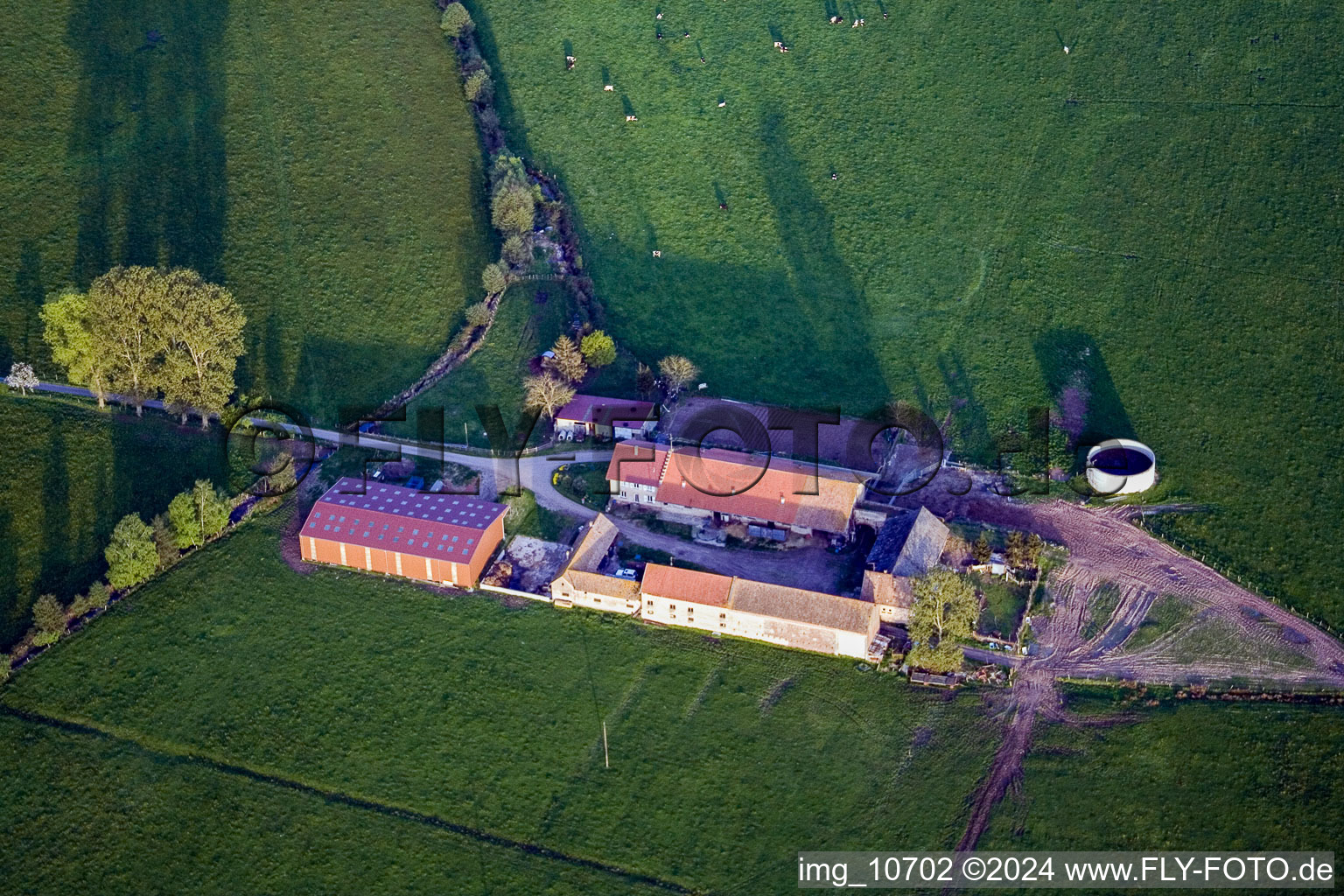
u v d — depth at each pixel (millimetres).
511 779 150625
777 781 150125
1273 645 163125
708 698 157625
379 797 148875
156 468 179000
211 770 150500
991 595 168375
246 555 171875
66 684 156750
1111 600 168250
